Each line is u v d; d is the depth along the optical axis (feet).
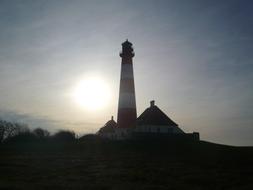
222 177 131.03
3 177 131.34
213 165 164.86
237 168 155.12
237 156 199.31
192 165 165.07
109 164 169.07
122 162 176.24
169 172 144.36
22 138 283.79
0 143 267.39
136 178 130.41
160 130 280.31
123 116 264.11
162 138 260.21
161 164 168.96
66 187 111.65
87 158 192.34
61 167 159.02
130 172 144.87
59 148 235.81
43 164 168.55
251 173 140.36
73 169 153.28
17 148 236.84
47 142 267.80
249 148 233.76
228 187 112.98
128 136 261.44
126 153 213.05
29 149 232.73
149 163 172.45
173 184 118.93
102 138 273.13
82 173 142.51
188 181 124.16
